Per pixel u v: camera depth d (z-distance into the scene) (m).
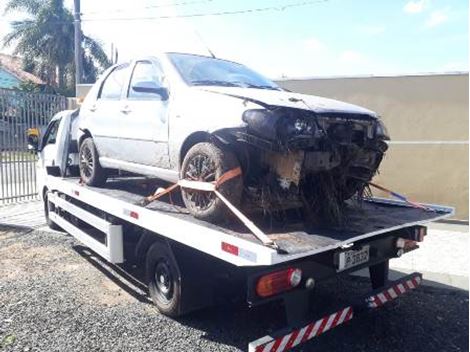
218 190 3.96
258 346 3.33
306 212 4.24
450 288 5.60
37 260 6.55
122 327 4.41
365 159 4.46
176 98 4.76
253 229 3.56
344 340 4.27
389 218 4.71
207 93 4.47
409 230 4.69
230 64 5.65
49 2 30.06
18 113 11.06
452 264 6.67
